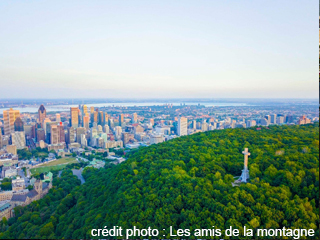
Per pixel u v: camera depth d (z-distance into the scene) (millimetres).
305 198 132250
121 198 177875
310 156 169000
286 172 148750
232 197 138375
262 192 139375
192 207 142750
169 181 170500
